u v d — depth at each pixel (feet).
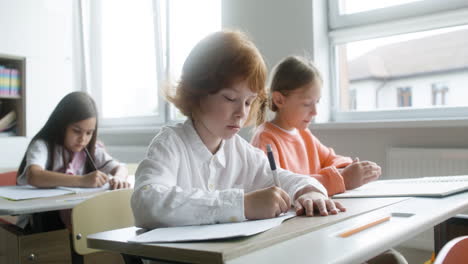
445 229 3.41
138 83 12.26
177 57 11.18
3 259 4.48
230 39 2.88
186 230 2.08
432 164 6.48
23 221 4.91
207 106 2.87
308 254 1.63
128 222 4.21
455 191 3.06
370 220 2.19
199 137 3.07
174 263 2.06
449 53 6.98
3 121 11.16
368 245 1.75
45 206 3.93
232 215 2.28
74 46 13.46
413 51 7.33
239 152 3.39
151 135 11.21
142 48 12.09
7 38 10.87
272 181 3.26
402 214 2.37
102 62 13.21
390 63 7.61
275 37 8.38
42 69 11.58
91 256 4.37
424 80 7.26
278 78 5.01
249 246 1.70
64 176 5.12
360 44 7.93
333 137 7.70
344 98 8.23
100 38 13.21
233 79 2.73
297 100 4.92
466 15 6.68
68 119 5.61
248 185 3.37
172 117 11.44
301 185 2.95
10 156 10.93
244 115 2.83
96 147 6.38
